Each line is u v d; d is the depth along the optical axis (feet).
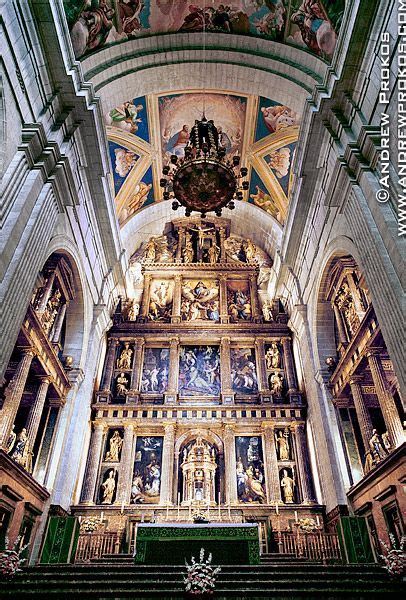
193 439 49.49
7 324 26.00
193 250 66.74
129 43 41.96
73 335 46.96
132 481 45.91
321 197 41.27
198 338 56.39
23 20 28.35
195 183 32.22
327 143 36.83
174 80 46.29
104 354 55.36
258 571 24.82
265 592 21.77
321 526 41.27
